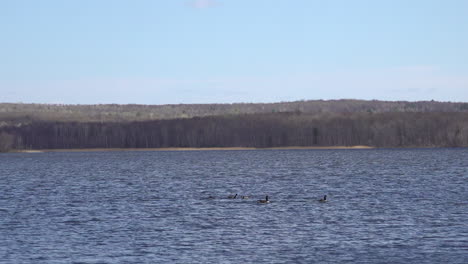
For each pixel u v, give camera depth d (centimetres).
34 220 6078
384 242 4838
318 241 4900
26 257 4500
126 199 7888
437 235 5062
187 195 8288
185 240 4994
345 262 4288
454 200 7175
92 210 6794
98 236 5194
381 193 8138
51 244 4906
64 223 5872
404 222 5672
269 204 7069
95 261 4372
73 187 10044
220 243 4872
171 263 4300
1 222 5962
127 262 4338
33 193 9006
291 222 5756
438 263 4241
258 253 4544
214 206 6969
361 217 5988
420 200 7231
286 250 4628
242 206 6925
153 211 6631
